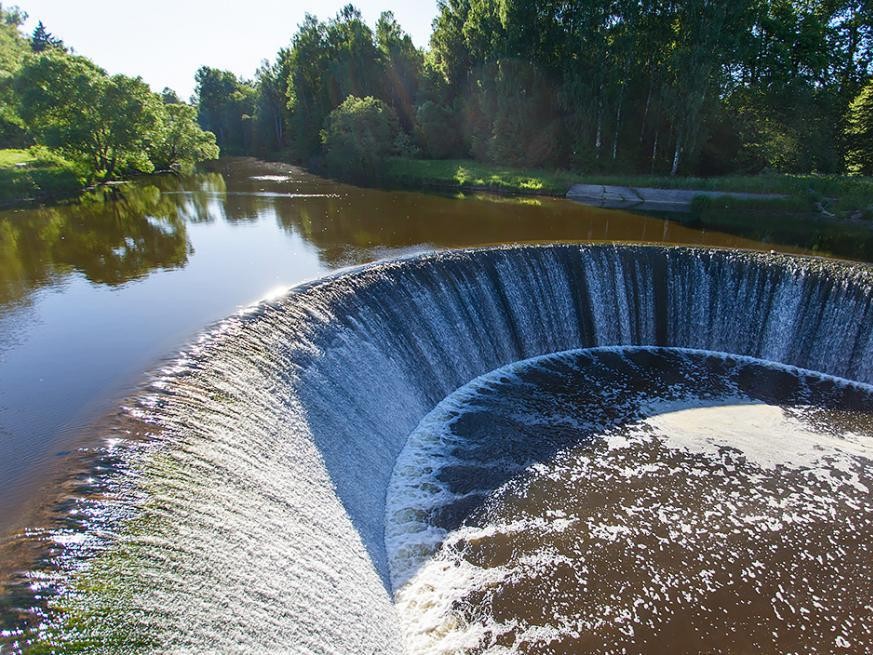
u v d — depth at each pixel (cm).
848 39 4253
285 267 1992
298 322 1318
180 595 664
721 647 955
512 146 4700
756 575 1091
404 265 1733
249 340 1199
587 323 2042
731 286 1981
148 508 748
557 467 1370
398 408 1465
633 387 1759
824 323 1842
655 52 4053
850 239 2547
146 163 4419
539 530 1175
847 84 4259
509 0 4356
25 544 663
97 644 575
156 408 955
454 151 5544
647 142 4428
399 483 1295
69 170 3709
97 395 1058
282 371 1175
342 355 1361
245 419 1000
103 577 641
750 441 1493
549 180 4112
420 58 6331
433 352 1667
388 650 887
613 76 4066
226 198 3609
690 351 2031
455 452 1413
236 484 865
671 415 1606
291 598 781
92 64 4181
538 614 998
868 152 3866
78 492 755
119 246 2278
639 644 954
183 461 846
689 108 3756
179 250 2228
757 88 4044
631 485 1314
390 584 1036
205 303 1609
